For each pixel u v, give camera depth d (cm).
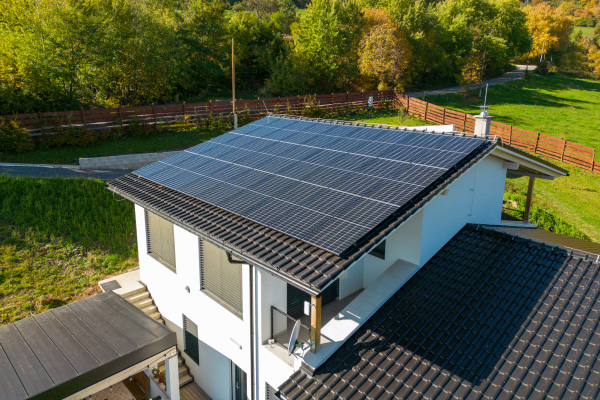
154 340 903
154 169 1184
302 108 3594
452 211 975
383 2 5241
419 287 848
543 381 639
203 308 1076
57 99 2719
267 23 5097
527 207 1387
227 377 1041
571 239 1273
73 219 1647
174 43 3500
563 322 738
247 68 4631
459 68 5153
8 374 789
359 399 631
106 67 2883
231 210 842
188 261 1102
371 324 767
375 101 4025
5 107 2488
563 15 7762
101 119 2670
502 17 6194
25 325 958
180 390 1169
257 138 1254
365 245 666
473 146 920
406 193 773
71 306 1050
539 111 4403
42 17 2589
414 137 1032
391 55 4209
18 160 2175
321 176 909
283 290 908
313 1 4494
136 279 1406
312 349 709
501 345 708
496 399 615
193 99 3888
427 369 672
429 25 5106
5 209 1602
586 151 2886
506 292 822
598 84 6594
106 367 827
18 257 1446
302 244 709
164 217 933
